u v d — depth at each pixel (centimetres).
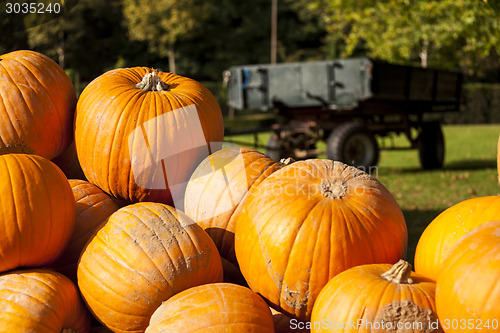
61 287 236
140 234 238
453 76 1299
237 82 1138
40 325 219
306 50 4312
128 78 304
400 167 1210
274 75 1087
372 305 196
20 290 227
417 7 1327
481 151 1488
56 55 2641
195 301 218
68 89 309
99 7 3459
